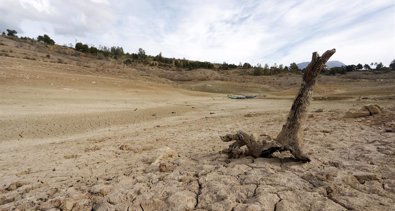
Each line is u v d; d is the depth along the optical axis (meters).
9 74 33.59
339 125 10.00
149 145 9.26
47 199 4.77
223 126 13.57
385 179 4.72
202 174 5.33
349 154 6.20
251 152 6.22
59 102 24.67
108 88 38.03
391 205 3.84
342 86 67.94
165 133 12.55
